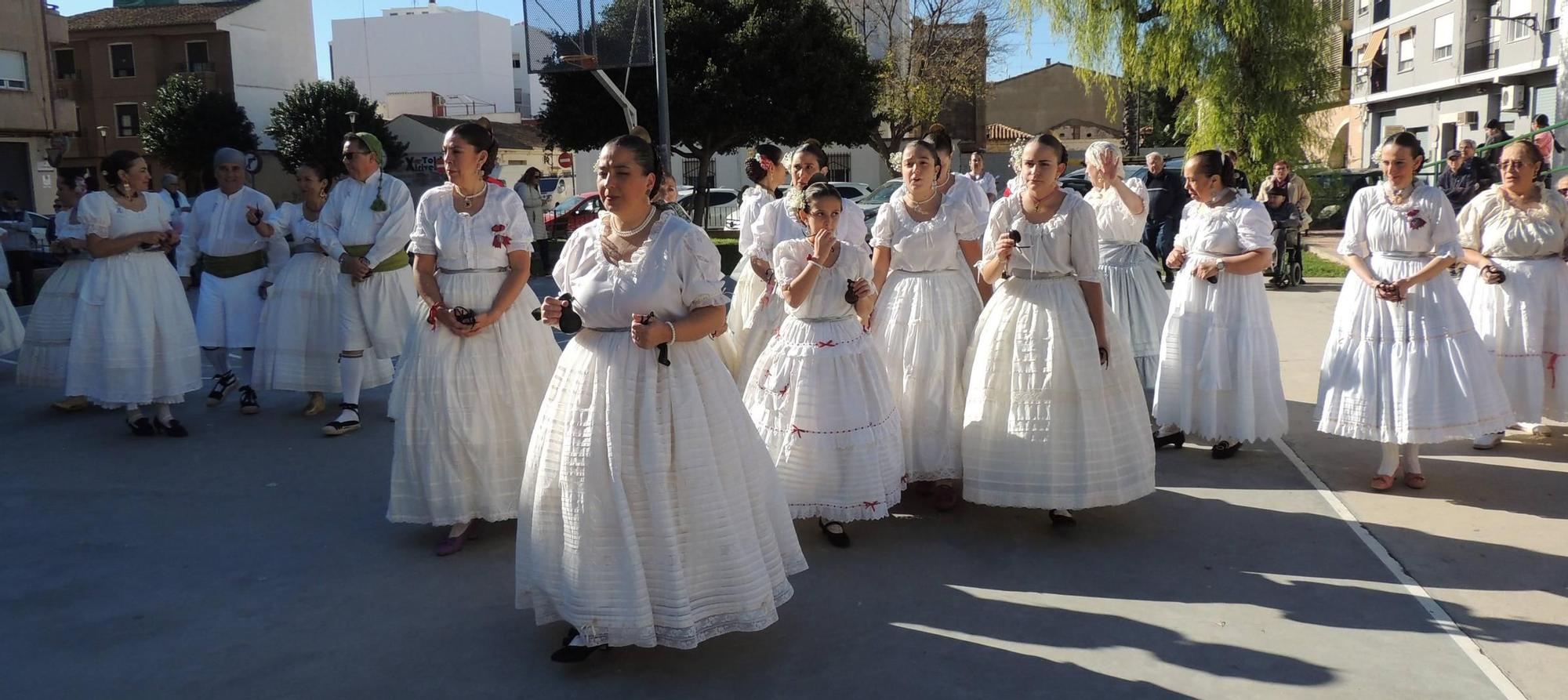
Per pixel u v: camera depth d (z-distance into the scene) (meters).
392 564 4.77
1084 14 20.59
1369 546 4.75
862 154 40.97
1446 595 4.21
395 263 7.12
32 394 8.60
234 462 6.44
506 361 4.91
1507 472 5.80
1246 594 4.26
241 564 4.78
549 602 3.71
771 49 23.81
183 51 44.88
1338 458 6.13
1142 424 5.00
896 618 4.11
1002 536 5.00
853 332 4.89
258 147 43.91
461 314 4.72
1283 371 8.55
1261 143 19.92
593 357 3.61
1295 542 4.82
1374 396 5.42
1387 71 35.66
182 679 3.69
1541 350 6.17
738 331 6.50
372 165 7.02
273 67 47.31
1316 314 11.65
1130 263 7.14
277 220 7.48
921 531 5.10
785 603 4.21
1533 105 28.08
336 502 5.66
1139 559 4.67
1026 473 4.83
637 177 3.54
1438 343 5.34
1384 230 5.44
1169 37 19.73
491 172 5.04
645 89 23.72
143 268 6.93
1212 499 5.46
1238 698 3.44
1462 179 13.11
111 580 4.59
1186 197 12.80
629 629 3.51
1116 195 7.04
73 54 44.94
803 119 24.73
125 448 6.80
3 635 4.05
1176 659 3.72
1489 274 6.03
